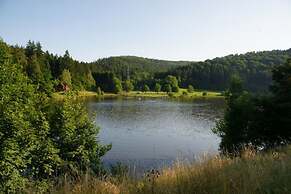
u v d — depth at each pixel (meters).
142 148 38.31
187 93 169.00
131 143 41.38
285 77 25.41
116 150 36.78
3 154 15.08
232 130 26.64
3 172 15.09
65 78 121.94
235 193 4.71
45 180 10.77
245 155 7.76
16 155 15.80
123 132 49.47
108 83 170.38
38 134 18.20
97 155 23.00
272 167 6.14
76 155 21.39
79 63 163.62
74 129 21.78
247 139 25.62
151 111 80.56
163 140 43.81
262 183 5.06
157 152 36.19
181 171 5.77
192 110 84.38
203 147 39.69
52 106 22.03
